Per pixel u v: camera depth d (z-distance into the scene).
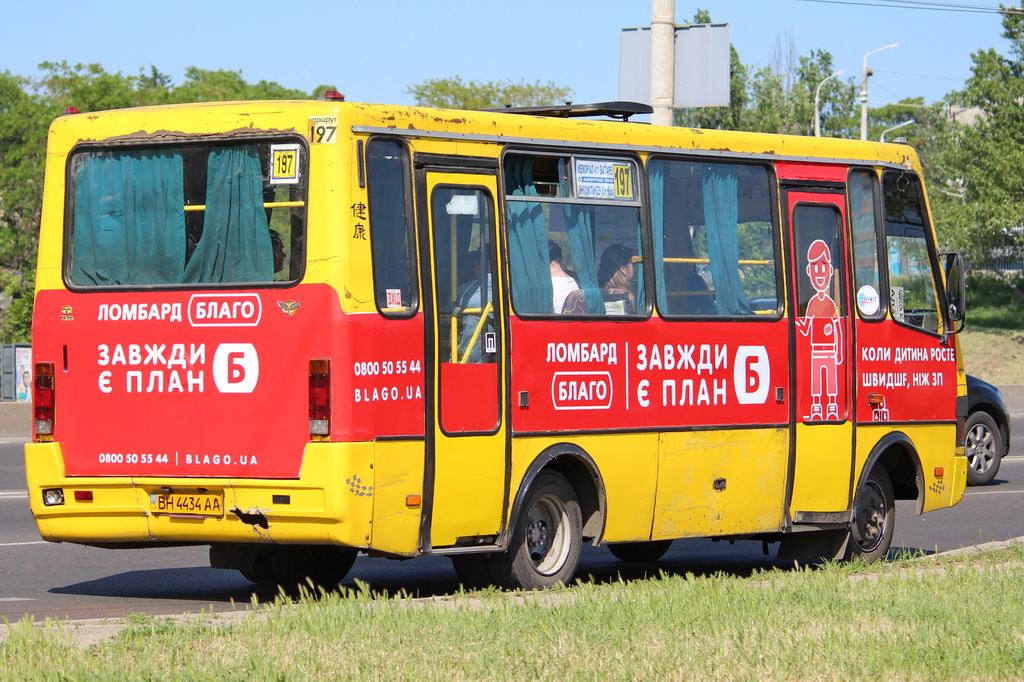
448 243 10.66
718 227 12.48
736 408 12.42
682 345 12.06
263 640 8.33
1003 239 55.00
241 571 11.99
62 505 10.72
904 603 9.71
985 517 17.81
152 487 10.45
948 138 58.91
